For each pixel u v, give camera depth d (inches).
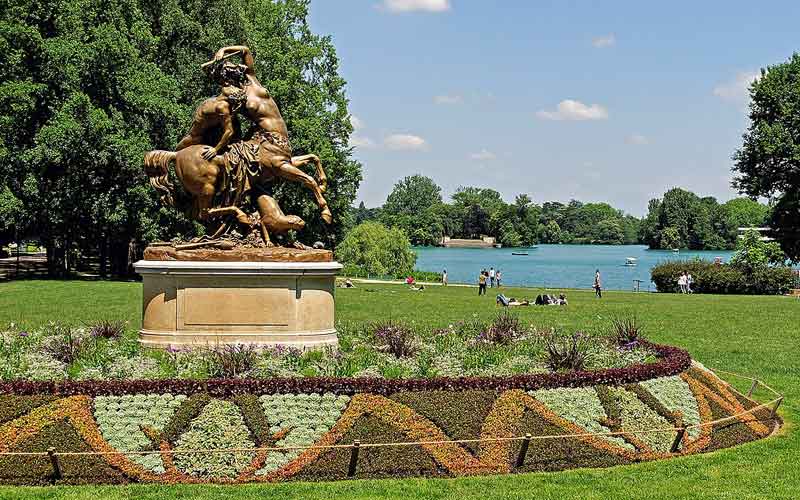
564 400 524.4
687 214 6156.5
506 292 1920.5
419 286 2080.5
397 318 1222.9
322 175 661.9
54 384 482.9
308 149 1889.8
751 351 950.4
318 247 641.6
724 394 616.4
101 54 1689.2
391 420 486.0
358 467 460.1
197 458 453.7
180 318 605.0
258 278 607.5
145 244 1914.4
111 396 483.8
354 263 2773.1
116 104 1742.1
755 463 498.0
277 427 477.7
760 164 2348.7
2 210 1627.7
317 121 1955.0
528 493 430.3
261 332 607.5
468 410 498.0
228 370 529.3
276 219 636.7
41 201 1659.7
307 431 477.1
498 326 719.1
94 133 1619.1
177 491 426.9
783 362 879.7
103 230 1803.6
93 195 1673.2
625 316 1312.7
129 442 458.3
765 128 2287.2
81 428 461.1
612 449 496.4
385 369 552.7
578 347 612.1
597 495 429.1
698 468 484.1
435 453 470.0
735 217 6166.3
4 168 1668.3
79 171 1665.8
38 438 455.5
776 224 2440.9
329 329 628.4
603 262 4928.6
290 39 2058.3
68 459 446.3
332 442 472.7
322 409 490.6
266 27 1995.6
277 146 643.5
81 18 1777.8
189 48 1924.2
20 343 622.2
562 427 503.2
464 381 514.0
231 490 430.0
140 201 1685.5
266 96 652.7
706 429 547.8
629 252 6958.7
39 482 437.1
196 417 475.5
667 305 1549.0
